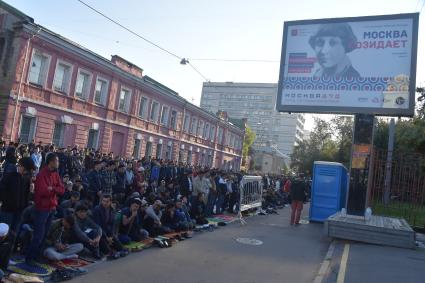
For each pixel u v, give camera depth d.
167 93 35.12
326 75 13.91
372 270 8.14
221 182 16.78
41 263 7.16
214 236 11.64
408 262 9.02
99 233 8.18
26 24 20.44
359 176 12.82
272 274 7.86
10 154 13.57
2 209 6.78
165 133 36.12
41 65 22.12
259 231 13.24
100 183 12.12
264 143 108.06
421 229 14.12
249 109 110.38
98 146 27.02
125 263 7.89
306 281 7.54
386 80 13.11
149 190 14.62
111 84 27.55
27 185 7.00
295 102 14.23
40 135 22.19
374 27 13.48
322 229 14.80
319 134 59.28
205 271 7.72
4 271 6.28
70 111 24.03
